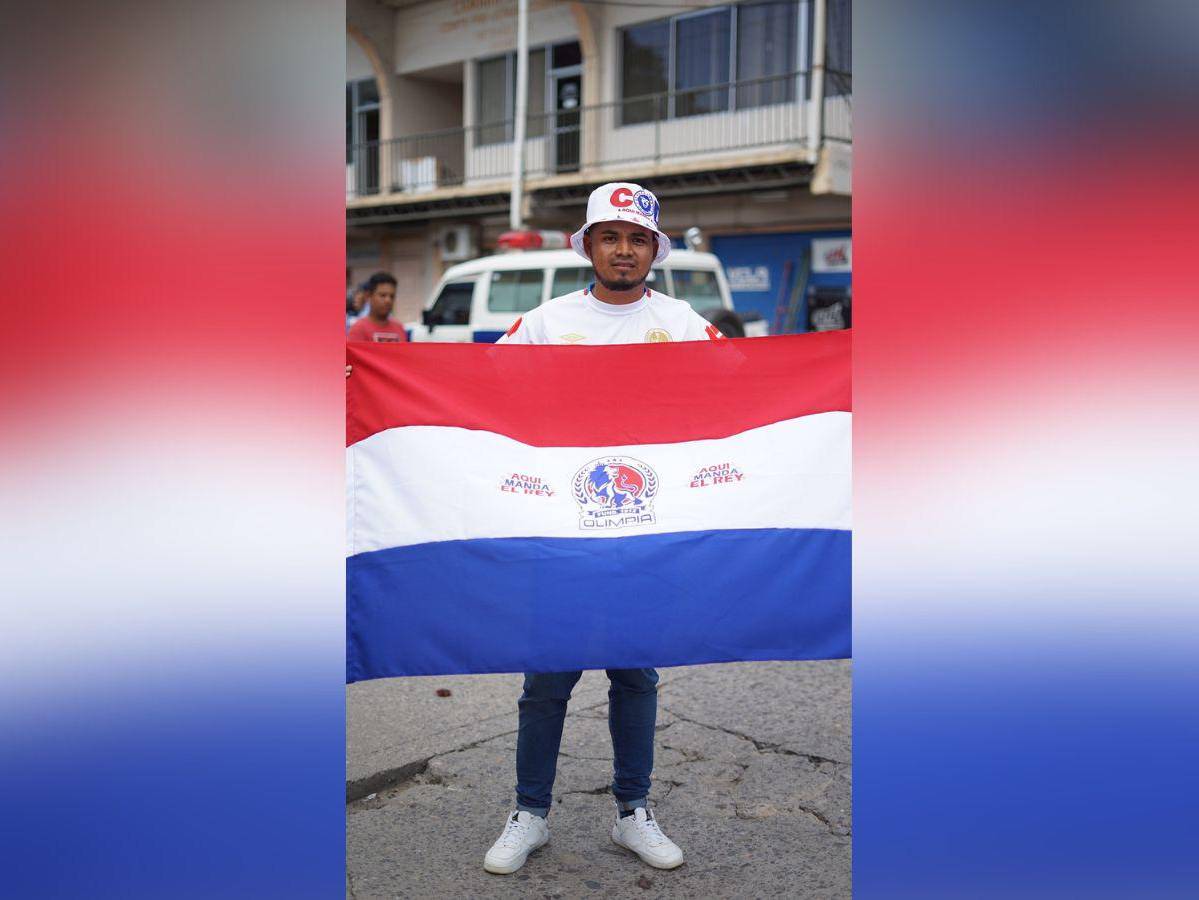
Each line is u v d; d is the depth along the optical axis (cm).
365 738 399
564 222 2155
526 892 297
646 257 301
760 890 298
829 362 295
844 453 295
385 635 284
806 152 1697
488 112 2286
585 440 288
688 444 291
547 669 286
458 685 460
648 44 1980
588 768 377
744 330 1080
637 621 288
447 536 284
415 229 2445
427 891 297
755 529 292
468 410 285
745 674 473
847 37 1736
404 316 2491
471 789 361
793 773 372
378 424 282
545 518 286
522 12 1875
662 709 430
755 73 1841
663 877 306
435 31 2344
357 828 336
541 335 311
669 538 290
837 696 444
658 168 1870
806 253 1844
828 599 295
